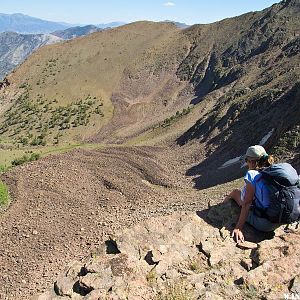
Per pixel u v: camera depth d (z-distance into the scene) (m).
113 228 29.73
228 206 8.40
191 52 167.12
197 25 182.50
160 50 174.75
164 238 8.02
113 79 164.00
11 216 33.75
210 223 8.29
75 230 30.34
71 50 184.88
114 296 6.41
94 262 7.39
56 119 138.75
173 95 150.00
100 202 37.25
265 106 56.34
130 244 7.92
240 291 6.23
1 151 79.19
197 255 7.49
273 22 144.25
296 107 40.59
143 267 7.23
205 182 41.06
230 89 105.56
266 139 46.31
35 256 26.55
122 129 127.69
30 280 23.55
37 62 180.75
